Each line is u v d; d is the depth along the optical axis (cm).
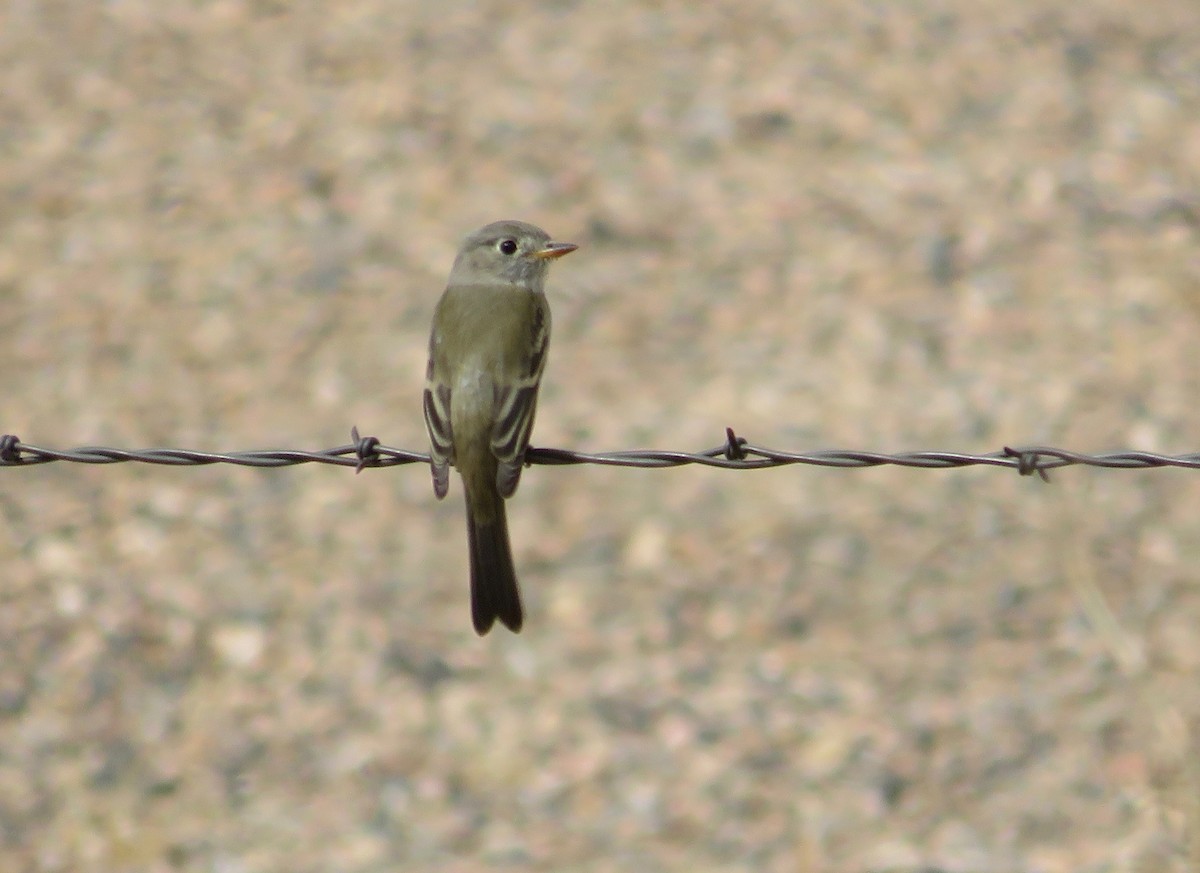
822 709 1219
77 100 2041
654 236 1794
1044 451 718
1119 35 2100
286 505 1447
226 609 1323
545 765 1183
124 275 1759
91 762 1184
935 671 1248
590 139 1944
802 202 1830
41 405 1587
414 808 1151
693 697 1236
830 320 1662
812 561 1364
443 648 1291
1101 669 1228
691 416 1545
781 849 1107
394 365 1636
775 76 2034
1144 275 1694
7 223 1836
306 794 1163
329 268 1769
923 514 1406
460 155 1931
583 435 1523
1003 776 1151
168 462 754
